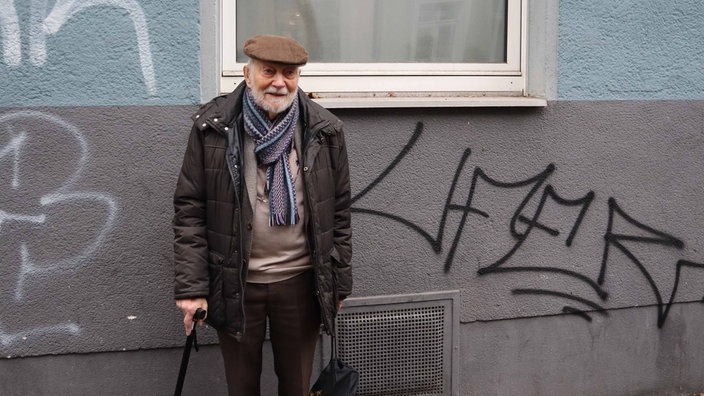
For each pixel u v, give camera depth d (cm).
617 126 438
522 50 438
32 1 358
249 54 309
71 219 371
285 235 325
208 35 379
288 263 328
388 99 404
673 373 466
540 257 434
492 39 441
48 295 373
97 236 375
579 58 428
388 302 413
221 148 318
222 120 317
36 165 366
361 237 407
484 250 425
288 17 412
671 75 444
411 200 411
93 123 369
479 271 426
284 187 321
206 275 322
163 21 372
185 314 325
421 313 420
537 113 424
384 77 421
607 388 455
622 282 449
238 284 320
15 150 363
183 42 376
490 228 425
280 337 339
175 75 376
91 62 367
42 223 369
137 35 370
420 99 407
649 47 438
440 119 411
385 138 405
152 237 380
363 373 417
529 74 435
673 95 445
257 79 312
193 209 323
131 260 380
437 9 432
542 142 427
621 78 436
